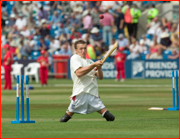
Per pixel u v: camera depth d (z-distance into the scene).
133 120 30.02
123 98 52.53
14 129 25.47
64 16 126.00
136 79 105.50
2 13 124.94
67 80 105.25
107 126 26.70
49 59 111.25
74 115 34.16
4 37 116.38
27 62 107.12
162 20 116.12
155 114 34.16
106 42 113.25
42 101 49.03
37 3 130.00
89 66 26.45
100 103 27.95
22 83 28.45
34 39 116.75
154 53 109.56
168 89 70.19
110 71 110.00
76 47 27.78
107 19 112.06
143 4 129.88
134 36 116.38
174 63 108.12
